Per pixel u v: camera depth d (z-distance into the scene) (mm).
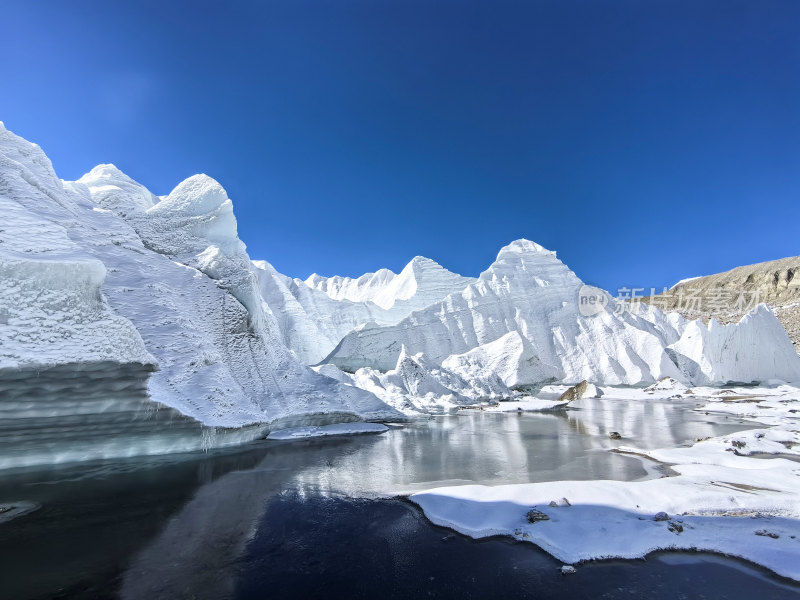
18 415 9227
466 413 23969
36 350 9016
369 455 12391
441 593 4883
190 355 14242
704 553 5734
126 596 4805
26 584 5031
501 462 11234
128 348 10234
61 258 10227
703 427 17219
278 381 17625
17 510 7461
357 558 5773
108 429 10734
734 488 7996
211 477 9781
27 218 10977
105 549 5980
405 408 23391
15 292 9211
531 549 5992
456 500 7730
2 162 14375
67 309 9727
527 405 26297
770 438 12922
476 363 36812
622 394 34688
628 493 7758
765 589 4879
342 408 18016
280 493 8617
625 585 5000
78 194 18922
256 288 19531
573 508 7160
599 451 12523
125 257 16625
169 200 21547
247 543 6242
